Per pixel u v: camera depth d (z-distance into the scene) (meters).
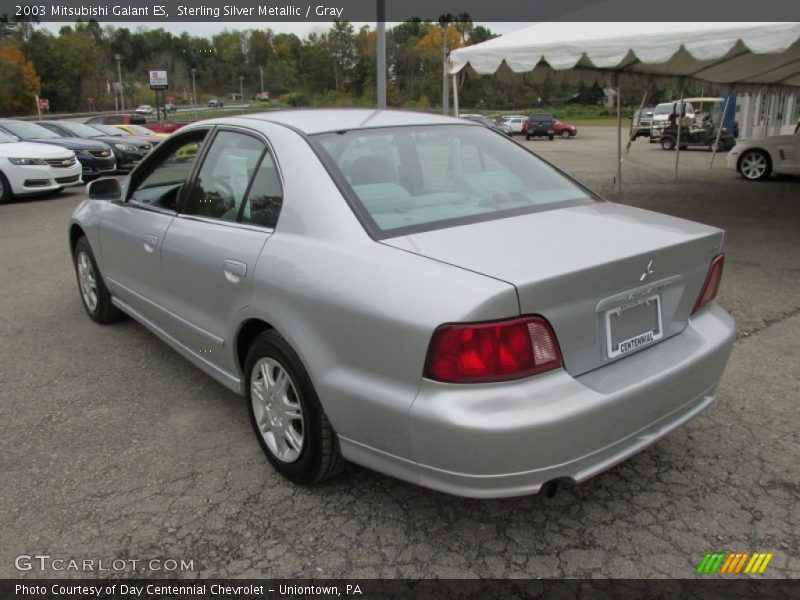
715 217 9.46
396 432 2.22
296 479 2.79
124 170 18.19
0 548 2.47
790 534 2.50
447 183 2.94
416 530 2.55
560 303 2.14
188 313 3.41
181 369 4.14
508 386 2.08
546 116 40.00
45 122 18.45
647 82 13.02
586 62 9.70
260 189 2.95
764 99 22.67
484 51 8.88
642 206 10.73
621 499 2.73
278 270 2.63
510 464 2.06
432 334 2.06
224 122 3.38
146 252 3.74
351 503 2.72
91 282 4.96
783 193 12.12
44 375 4.07
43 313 5.36
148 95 95.25
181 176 3.65
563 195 3.09
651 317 2.50
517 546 2.46
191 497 2.78
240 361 3.07
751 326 4.73
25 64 80.88
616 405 2.20
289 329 2.56
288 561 2.39
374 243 2.42
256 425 2.98
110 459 3.08
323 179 2.69
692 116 26.78
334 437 2.59
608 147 30.38
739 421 3.33
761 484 2.81
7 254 7.76
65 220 10.31
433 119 3.43
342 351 2.36
